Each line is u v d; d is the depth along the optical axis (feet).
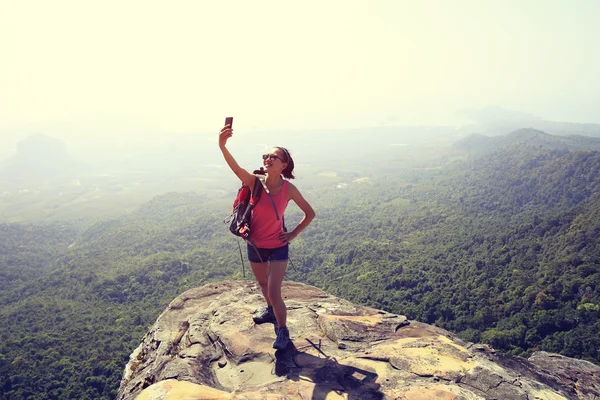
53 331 197.16
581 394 13.58
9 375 153.58
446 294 207.41
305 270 294.87
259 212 12.53
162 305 233.14
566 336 157.17
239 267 279.08
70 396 143.64
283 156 12.28
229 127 11.93
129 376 17.80
